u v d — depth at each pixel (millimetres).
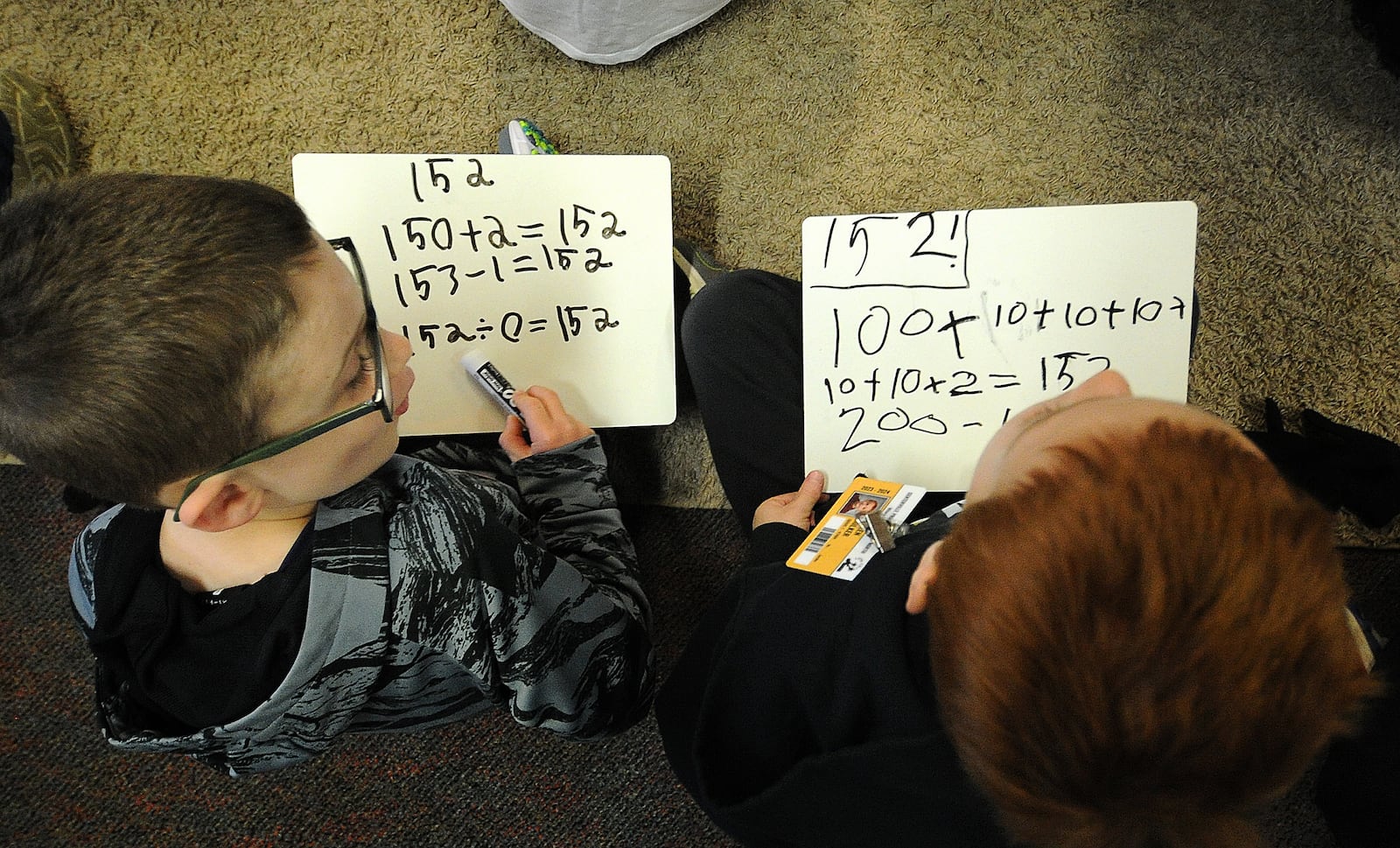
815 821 536
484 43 1047
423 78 1052
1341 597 329
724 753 569
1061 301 743
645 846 1029
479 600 623
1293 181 1007
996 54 1024
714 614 704
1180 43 1012
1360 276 1000
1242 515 316
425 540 612
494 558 640
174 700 565
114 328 447
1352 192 999
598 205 783
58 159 1028
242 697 562
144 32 1044
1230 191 1014
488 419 818
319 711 586
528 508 842
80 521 1052
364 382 578
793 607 578
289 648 558
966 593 344
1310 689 312
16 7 1042
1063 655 315
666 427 1041
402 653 605
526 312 804
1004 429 503
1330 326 1005
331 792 1044
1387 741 694
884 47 1031
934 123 1033
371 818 1043
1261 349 1014
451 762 1044
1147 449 340
